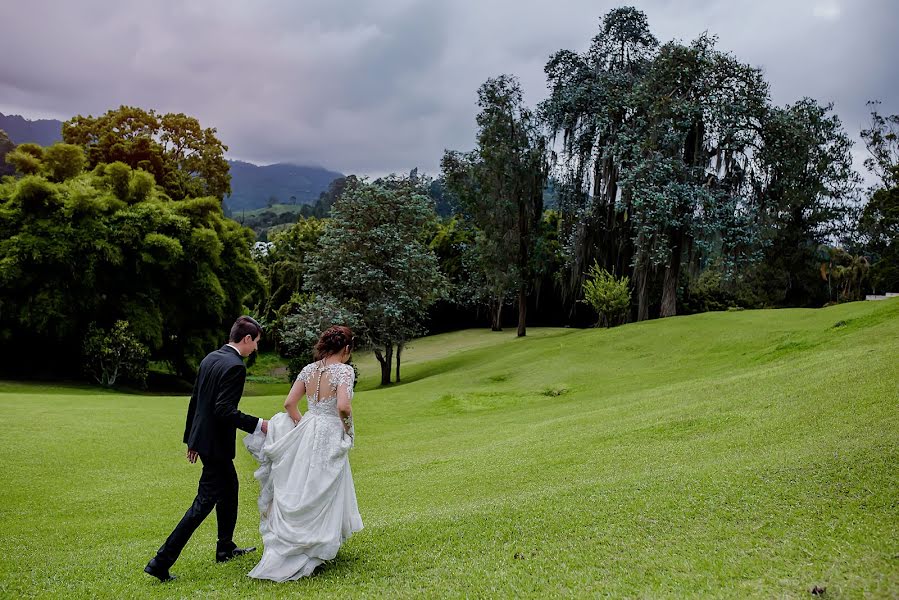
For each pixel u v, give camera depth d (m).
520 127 42.56
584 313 57.41
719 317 32.03
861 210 47.34
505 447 12.18
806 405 9.75
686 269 40.88
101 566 5.98
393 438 16.36
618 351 29.20
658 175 35.19
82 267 33.47
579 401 19.69
